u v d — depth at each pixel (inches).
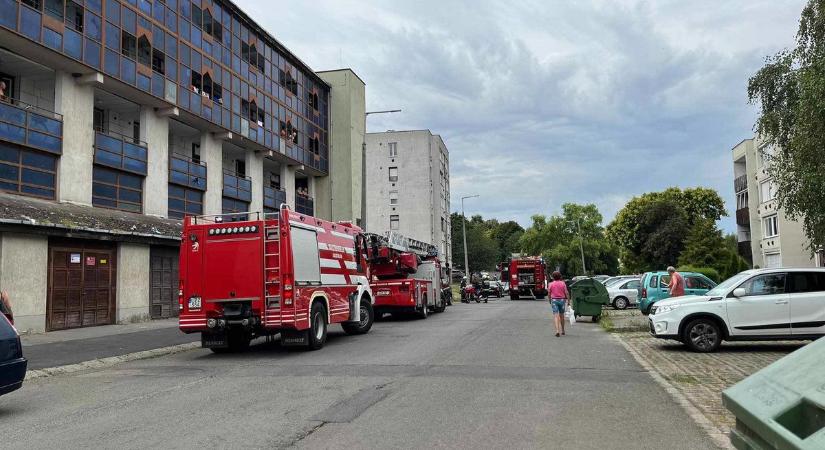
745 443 93.0
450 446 224.1
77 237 772.6
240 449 223.6
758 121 642.8
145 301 911.0
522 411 281.4
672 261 2236.7
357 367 424.8
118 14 926.4
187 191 1156.5
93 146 903.7
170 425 264.7
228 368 445.4
